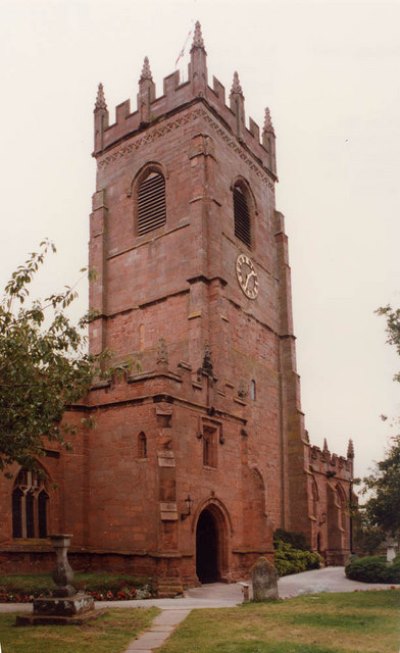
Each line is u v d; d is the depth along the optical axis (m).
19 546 29.48
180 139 46.09
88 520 31.69
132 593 26.66
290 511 47.69
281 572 38.62
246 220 50.00
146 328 43.94
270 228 53.47
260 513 35.53
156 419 30.31
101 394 32.78
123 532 30.33
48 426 19.89
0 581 26.25
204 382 33.94
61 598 19.56
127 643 16.14
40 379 19.98
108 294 47.00
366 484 24.39
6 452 19.34
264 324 49.16
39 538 30.70
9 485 29.70
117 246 47.66
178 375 31.89
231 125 49.44
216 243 43.06
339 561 53.31
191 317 41.16
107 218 49.06
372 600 23.70
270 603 23.48
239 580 33.59
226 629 17.73
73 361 20.75
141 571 29.08
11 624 18.94
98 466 32.03
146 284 44.91
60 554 20.47
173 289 43.19
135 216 47.53
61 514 31.42
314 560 43.44
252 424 44.78
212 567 33.62
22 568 29.42
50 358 19.50
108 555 30.50
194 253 42.53
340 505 57.28
